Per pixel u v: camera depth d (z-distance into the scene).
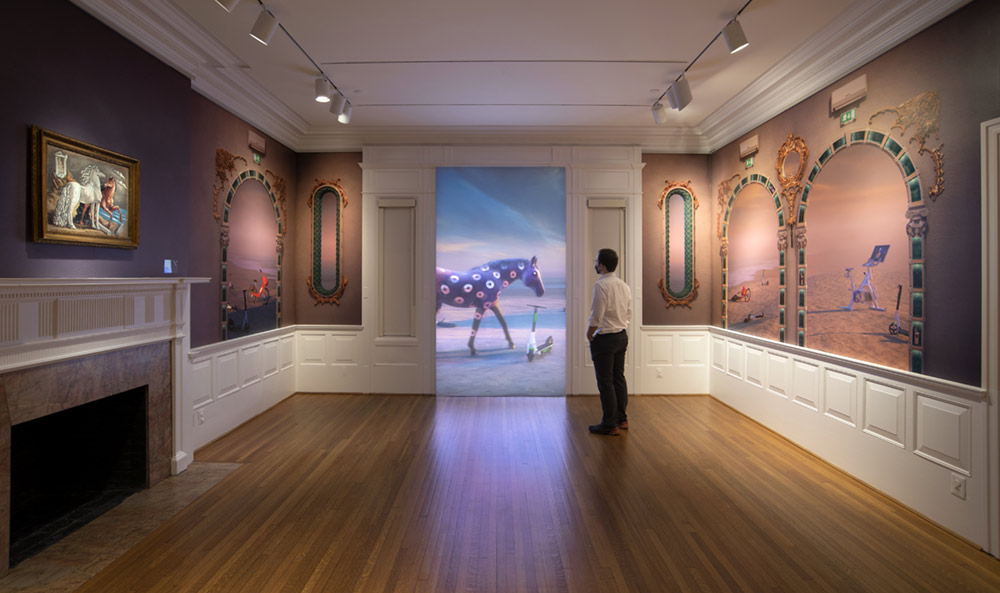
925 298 2.97
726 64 4.14
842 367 3.65
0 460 2.26
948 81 2.81
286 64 4.14
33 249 2.50
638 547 2.59
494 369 6.09
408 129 5.87
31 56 2.47
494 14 3.36
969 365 2.69
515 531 2.76
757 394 4.86
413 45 3.82
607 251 4.52
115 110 3.01
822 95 3.93
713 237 5.94
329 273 6.03
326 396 5.90
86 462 3.30
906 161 3.11
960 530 2.70
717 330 5.74
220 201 4.41
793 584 2.27
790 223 4.35
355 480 3.46
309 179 6.01
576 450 4.09
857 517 2.94
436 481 3.45
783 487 3.37
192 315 4.00
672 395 6.01
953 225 2.79
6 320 2.25
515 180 6.09
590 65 4.17
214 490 3.29
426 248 6.00
